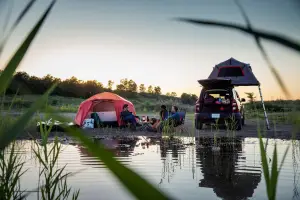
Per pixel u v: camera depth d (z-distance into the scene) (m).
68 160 5.90
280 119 14.27
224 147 8.12
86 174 4.59
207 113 13.03
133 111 16.30
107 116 15.68
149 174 4.78
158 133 12.37
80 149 7.54
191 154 6.93
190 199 3.51
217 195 3.69
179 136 11.09
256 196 3.68
